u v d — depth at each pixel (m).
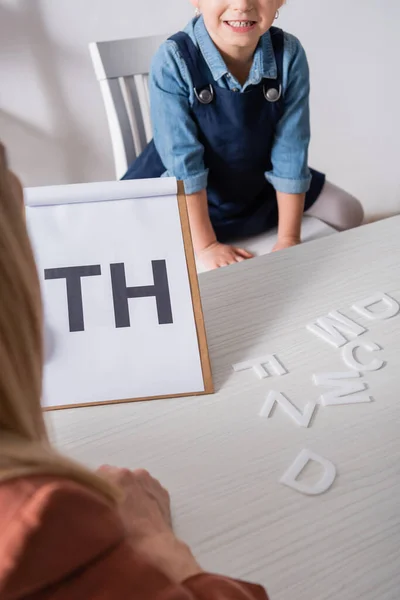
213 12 1.14
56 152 1.90
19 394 0.31
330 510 0.58
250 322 0.84
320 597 0.51
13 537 0.29
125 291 0.78
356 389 0.72
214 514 0.58
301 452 0.64
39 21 1.70
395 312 0.84
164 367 0.74
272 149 1.31
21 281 0.31
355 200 1.47
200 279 0.92
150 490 0.55
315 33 1.90
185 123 1.23
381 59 1.98
